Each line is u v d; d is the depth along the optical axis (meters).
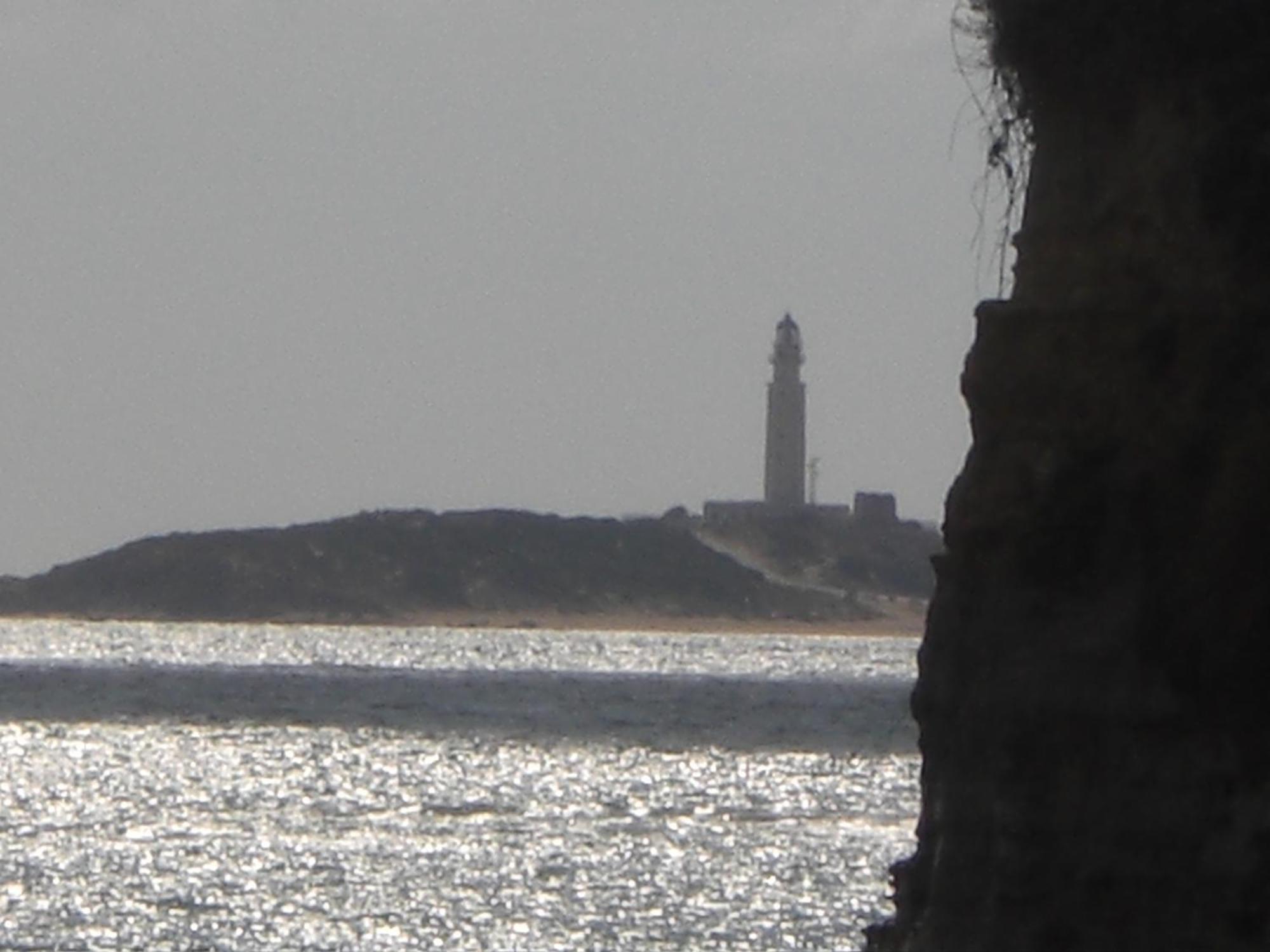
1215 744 53.50
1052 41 57.09
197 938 175.88
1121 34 55.69
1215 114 54.53
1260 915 52.44
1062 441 55.38
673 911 190.00
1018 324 56.12
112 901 194.00
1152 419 54.34
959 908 56.28
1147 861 53.62
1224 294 53.84
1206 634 53.50
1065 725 54.75
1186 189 54.53
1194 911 53.06
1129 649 54.28
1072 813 54.56
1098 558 55.09
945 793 57.09
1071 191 56.75
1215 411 53.75
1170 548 54.09
